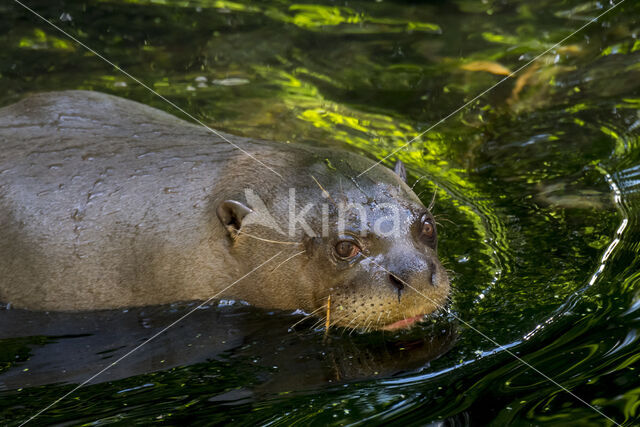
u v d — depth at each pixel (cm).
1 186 614
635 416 443
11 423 470
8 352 555
